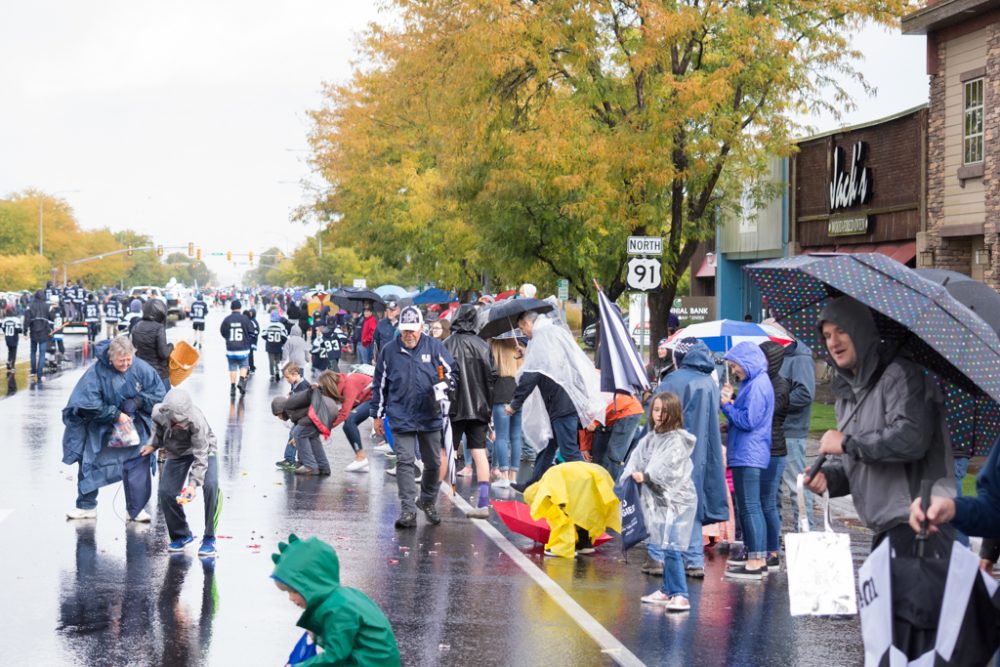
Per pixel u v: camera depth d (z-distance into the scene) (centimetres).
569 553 1181
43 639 862
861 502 630
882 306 572
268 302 12225
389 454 1936
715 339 1518
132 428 1308
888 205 2914
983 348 572
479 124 2567
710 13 2419
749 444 1088
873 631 561
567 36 2486
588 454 1524
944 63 2519
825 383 3281
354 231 4988
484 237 2919
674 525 976
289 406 1694
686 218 2636
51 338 3791
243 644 858
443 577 1084
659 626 923
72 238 14412
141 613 940
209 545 1141
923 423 593
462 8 2667
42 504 1414
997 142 2295
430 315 2248
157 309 1811
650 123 2394
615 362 1363
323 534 1276
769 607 990
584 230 2583
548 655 839
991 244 2325
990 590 552
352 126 4497
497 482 1648
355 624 602
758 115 2500
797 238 3484
